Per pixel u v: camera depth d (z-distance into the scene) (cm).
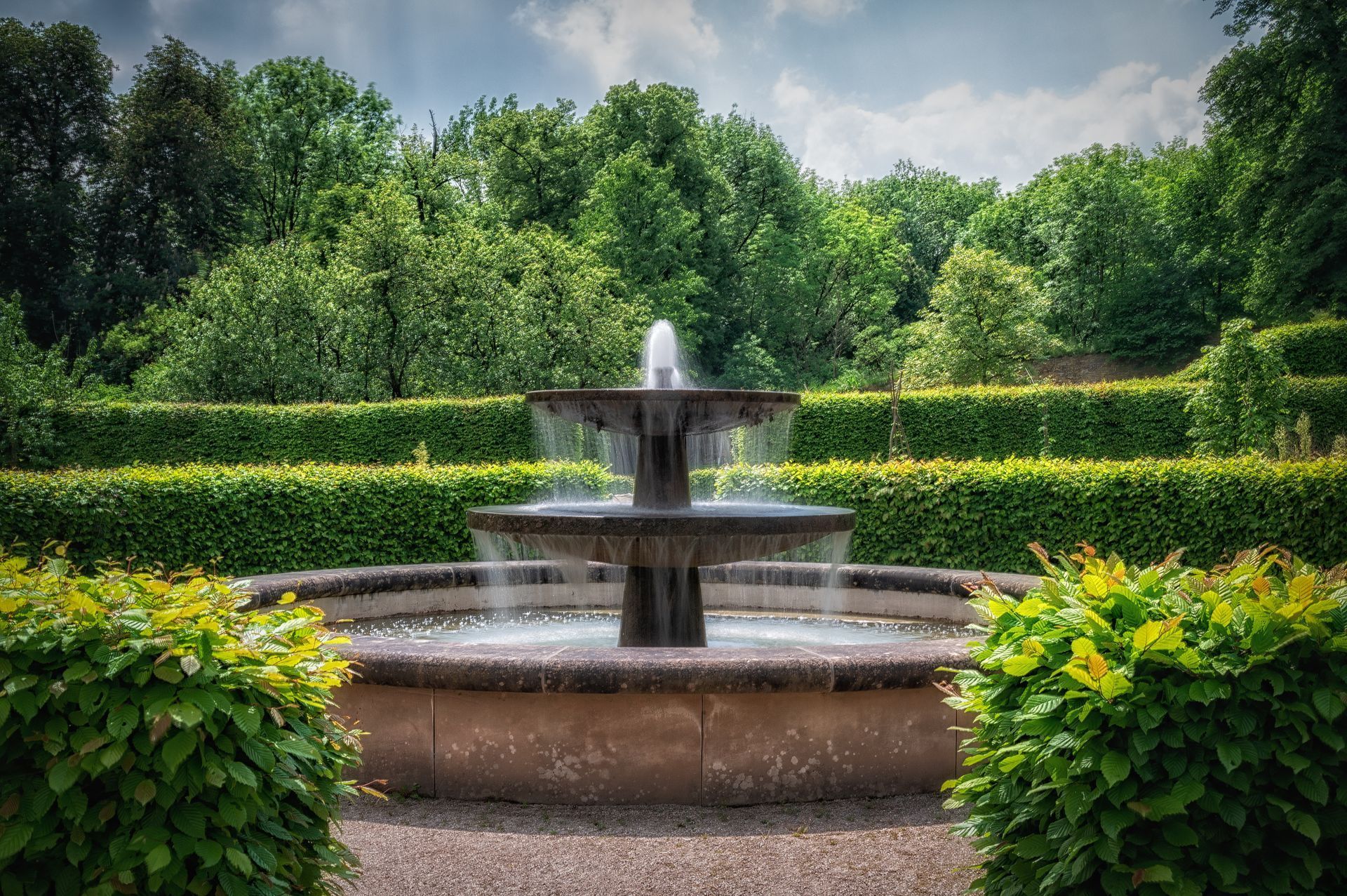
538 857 361
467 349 3019
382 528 1060
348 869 280
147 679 228
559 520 571
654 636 647
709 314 4206
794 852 366
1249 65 3325
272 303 2677
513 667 449
